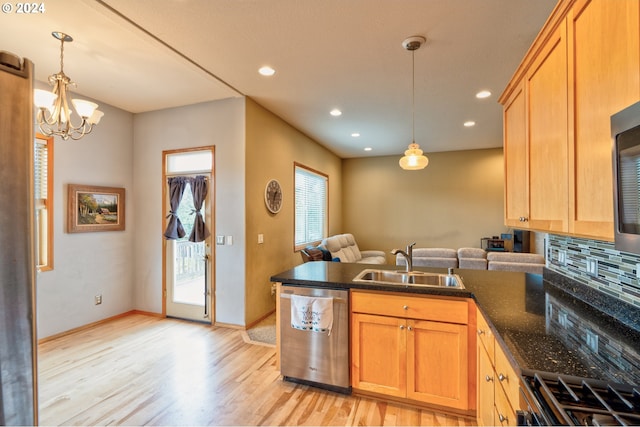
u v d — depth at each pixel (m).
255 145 3.71
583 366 0.99
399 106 3.82
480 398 1.74
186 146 3.78
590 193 1.10
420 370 2.00
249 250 3.60
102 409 2.07
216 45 2.42
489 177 6.36
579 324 1.37
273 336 3.31
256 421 1.95
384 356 2.08
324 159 6.17
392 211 7.03
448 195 6.64
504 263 3.64
